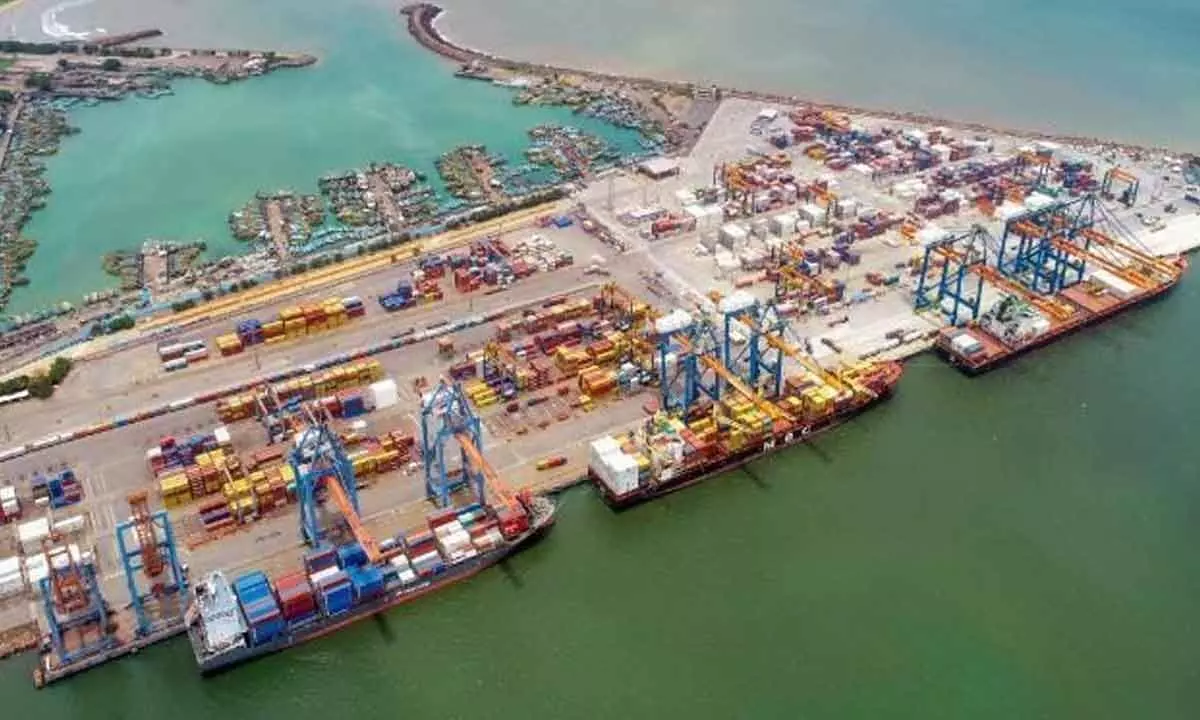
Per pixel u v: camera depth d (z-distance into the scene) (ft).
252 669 498.28
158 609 512.63
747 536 572.92
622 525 580.30
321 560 521.24
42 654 492.54
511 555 556.51
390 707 480.23
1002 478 613.52
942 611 526.98
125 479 600.80
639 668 497.87
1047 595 536.83
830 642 510.99
